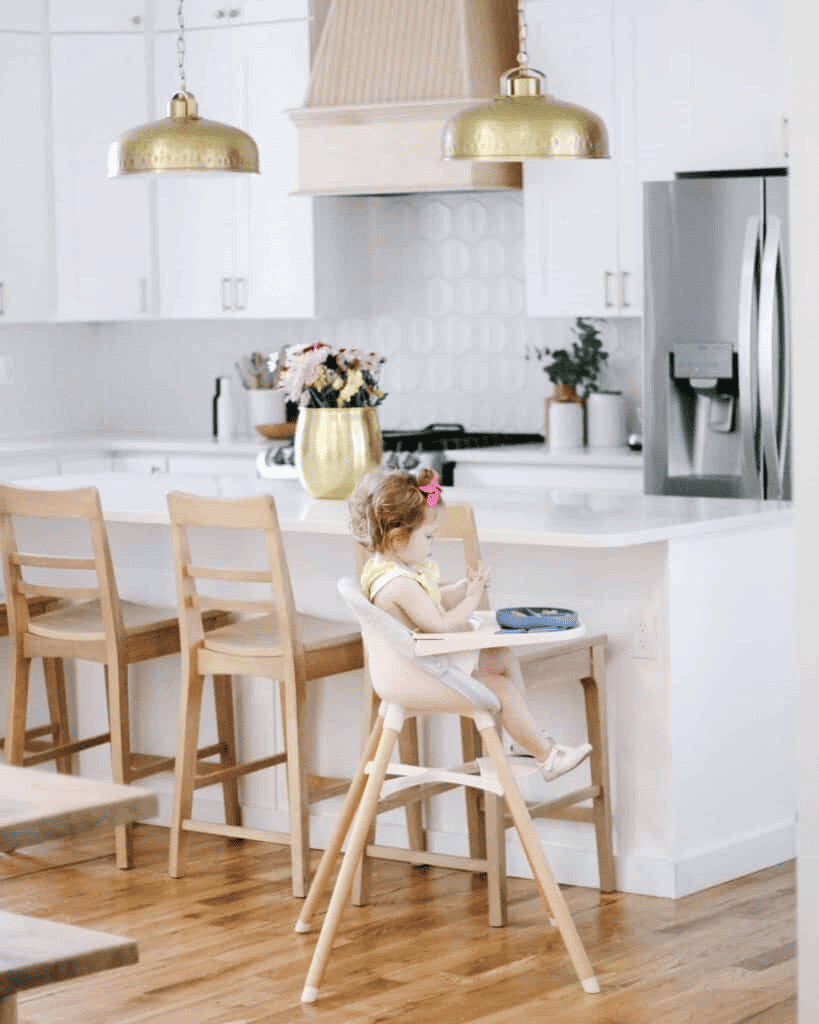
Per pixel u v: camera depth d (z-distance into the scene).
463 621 3.93
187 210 7.59
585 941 4.16
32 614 5.48
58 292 7.67
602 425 7.00
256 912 4.45
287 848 5.05
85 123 7.60
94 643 4.91
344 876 3.86
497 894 4.27
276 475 6.19
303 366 5.07
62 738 5.54
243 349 8.09
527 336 7.43
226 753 5.15
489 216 7.48
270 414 7.70
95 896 4.61
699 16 6.33
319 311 7.41
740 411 6.05
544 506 4.96
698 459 6.18
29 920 2.99
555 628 3.88
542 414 7.42
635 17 6.48
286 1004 3.80
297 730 4.56
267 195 7.41
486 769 3.99
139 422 8.41
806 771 2.97
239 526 4.55
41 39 7.56
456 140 4.45
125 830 4.84
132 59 7.56
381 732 4.12
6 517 5.03
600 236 6.67
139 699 5.46
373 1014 3.73
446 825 4.88
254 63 7.35
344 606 5.00
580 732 4.64
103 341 8.45
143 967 4.05
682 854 4.55
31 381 8.16
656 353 6.18
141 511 4.97
